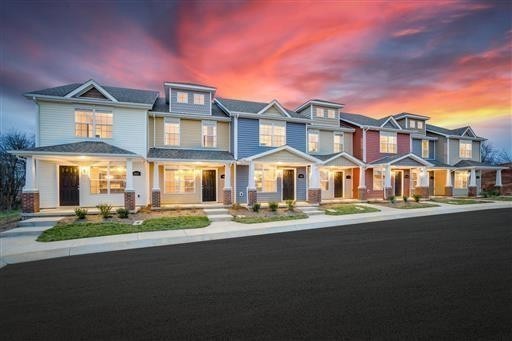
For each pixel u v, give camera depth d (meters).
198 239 8.33
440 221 11.23
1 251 6.91
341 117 21.25
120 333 2.96
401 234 8.71
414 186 21.89
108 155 11.75
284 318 3.24
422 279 4.59
